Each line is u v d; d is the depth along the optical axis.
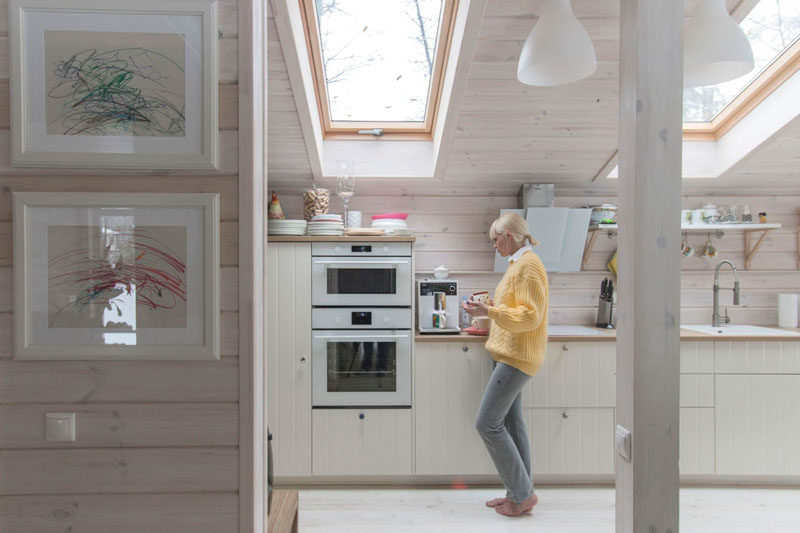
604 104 2.69
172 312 1.33
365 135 3.20
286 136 2.91
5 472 1.33
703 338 2.92
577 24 1.99
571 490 2.94
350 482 3.03
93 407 1.34
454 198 3.46
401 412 2.97
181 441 1.34
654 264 1.33
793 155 3.05
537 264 2.49
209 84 1.32
